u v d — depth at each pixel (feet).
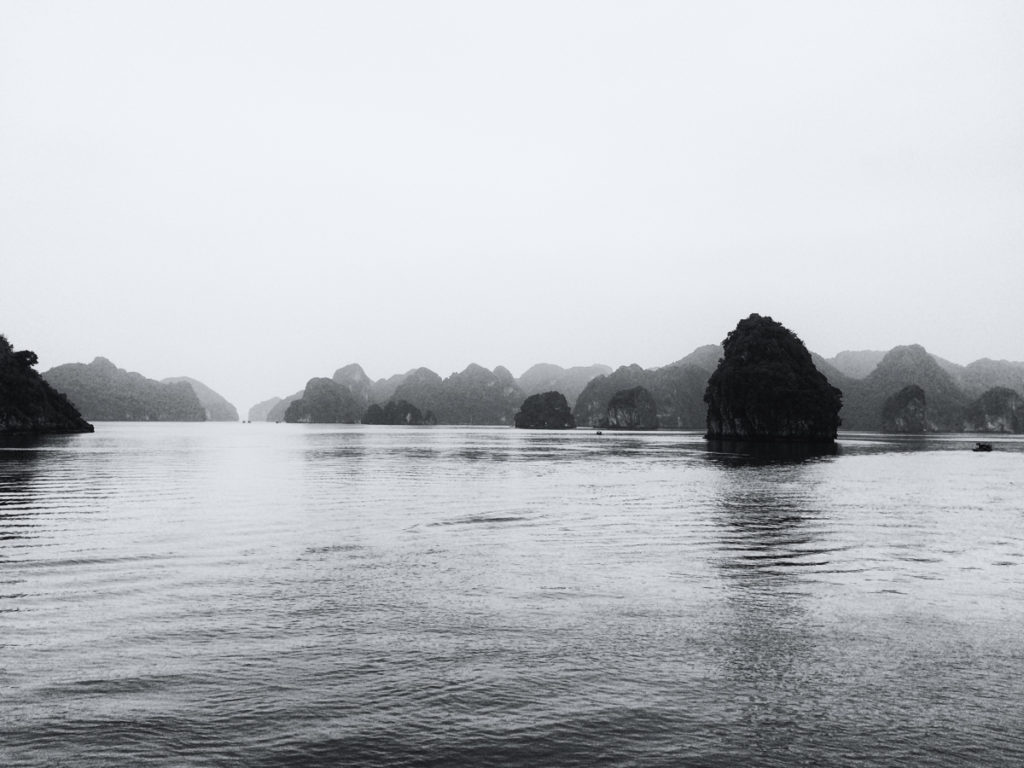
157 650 31.07
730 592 42.68
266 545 58.59
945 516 81.10
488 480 132.77
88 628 34.30
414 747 22.25
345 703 25.44
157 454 229.45
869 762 21.48
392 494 103.76
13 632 33.65
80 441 332.19
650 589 43.29
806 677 28.30
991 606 39.70
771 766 21.24
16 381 403.75
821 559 53.83
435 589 42.80
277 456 224.94
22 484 116.67
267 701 25.59
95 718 24.13
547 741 22.71
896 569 50.19
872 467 179.42
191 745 22.26
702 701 25.85
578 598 40.83
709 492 110.42
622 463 195.00
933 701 25.95
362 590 42.45
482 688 26.89
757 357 409.28
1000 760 21.62
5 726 23.48
